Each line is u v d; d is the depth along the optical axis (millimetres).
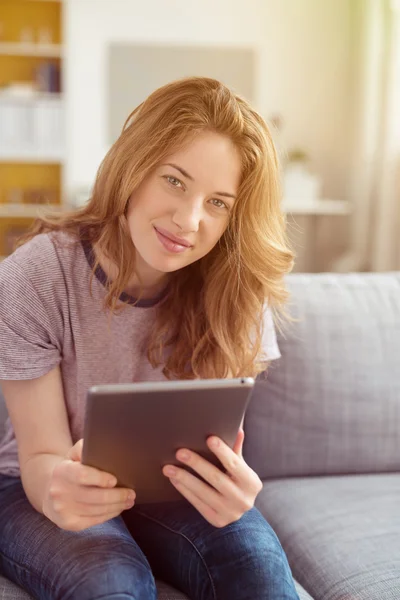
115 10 5602
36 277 1155
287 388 1533
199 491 1003
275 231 1189
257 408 1530
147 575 995
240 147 1100
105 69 5613
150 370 1267
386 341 1603
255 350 1266
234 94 1129
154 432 944
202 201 1087
